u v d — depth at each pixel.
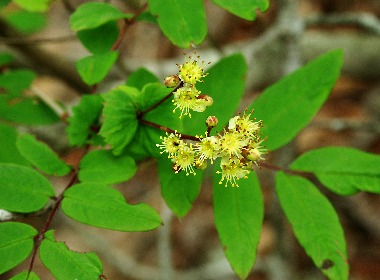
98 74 0.21
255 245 0.19
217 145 0.19
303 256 0.44
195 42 0.18
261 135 0.21
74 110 0.22
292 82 0.21
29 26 0.31
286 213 0.20
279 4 0.36
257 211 0.20
